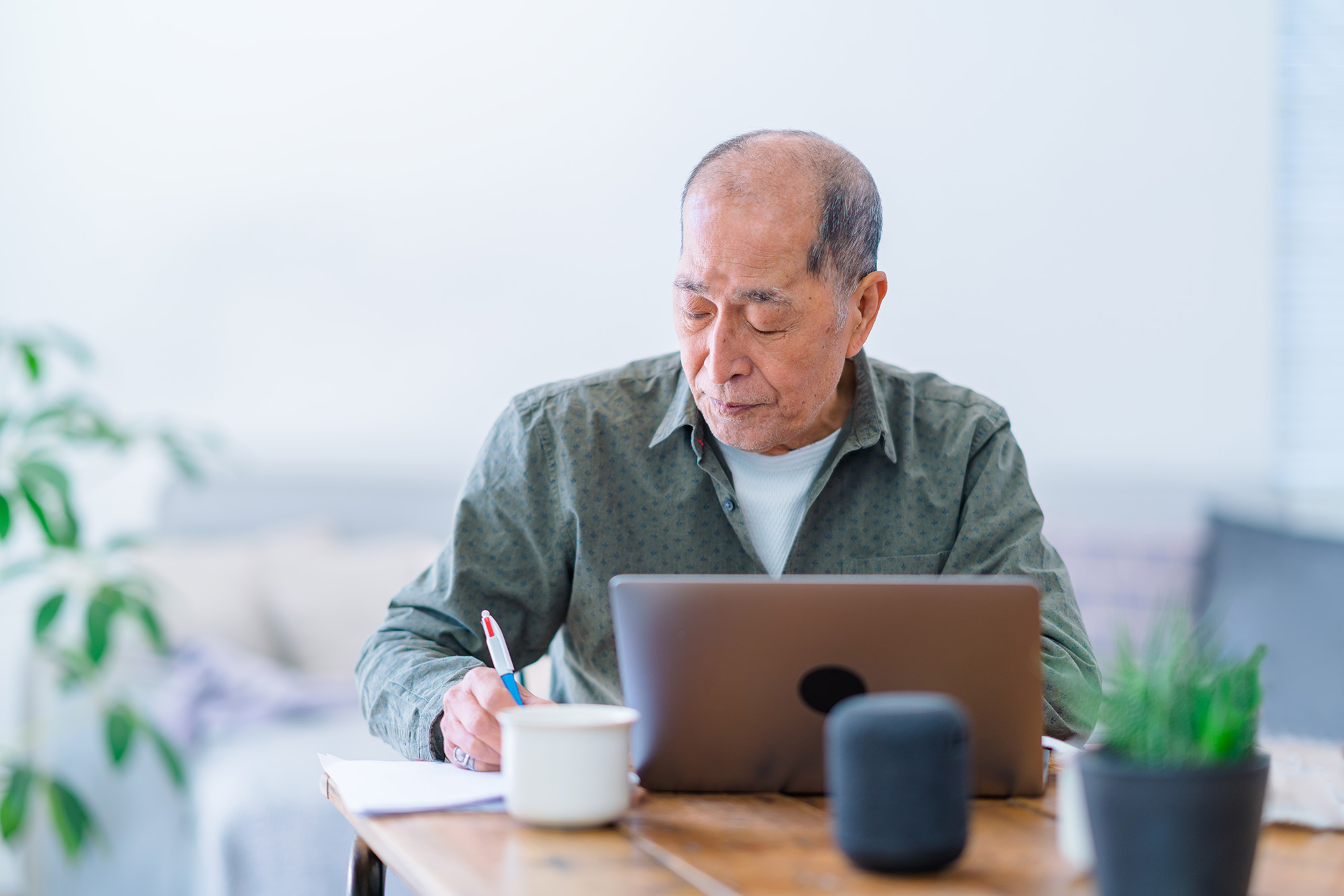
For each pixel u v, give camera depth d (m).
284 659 2.86
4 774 2.38
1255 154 2.95
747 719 0.90
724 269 1.13
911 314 2.88
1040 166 2.91
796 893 0.69
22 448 2.33
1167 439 2.96
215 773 2.16
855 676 0.89
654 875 0.73
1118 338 2.95
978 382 2.91
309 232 3.17
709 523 1.34
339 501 3.17
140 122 3.05
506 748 0.85
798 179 1.14
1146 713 0.68
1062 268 2.93
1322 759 1.02
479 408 3.20
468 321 3.19
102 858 2.42
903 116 2.86
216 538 3.02
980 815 0.86
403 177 3.16
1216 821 0.64
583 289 3.12
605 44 3.04
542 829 0.83
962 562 1.32
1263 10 2.94
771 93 2.90
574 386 1.40
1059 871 0.73
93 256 3.02
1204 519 2.69
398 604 1.32
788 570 1.34
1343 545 2.37
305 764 2.12
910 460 1.37
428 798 0.90
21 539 2.72
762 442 1.22
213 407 3.13
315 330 3.18
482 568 1.31
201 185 3.10
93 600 2.19
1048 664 1.12
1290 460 2.97
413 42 3.13
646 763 0.93
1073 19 2.90
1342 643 2.27
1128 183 2.93
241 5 3.10
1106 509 2.93
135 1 3.03
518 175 3.13
